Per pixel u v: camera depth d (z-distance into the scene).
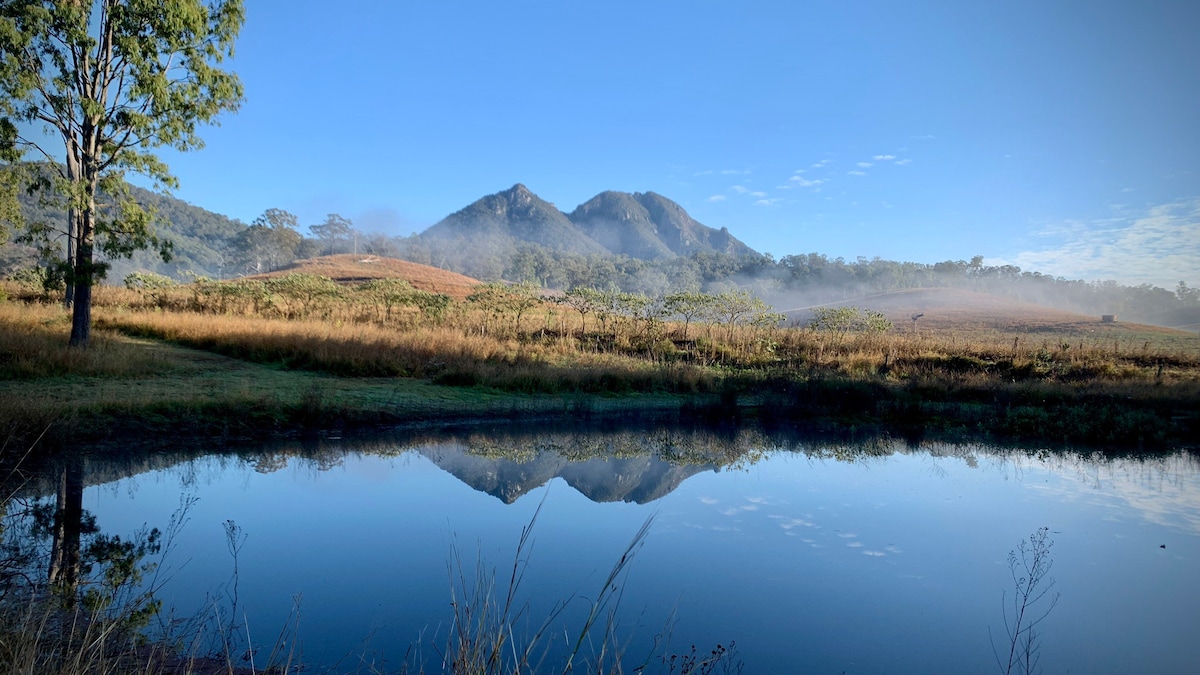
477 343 21.92
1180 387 20.91
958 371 25.30
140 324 24.02
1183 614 5.58
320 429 12.67
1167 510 8.89
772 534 7.50
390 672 3.97
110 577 5.45
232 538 6.64
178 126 16.98
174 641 4.30
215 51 17.81
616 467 11.01
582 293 29.75
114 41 17.08
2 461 8.52
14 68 15.38
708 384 19.72
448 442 12.50
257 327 23.59
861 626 5.17
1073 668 4.58
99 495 8.00
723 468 11.23
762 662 4.51
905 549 7.07
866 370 24.36
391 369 18.16
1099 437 14.96
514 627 4.85
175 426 11.20
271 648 4.30
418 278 75.69
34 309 24.34
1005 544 7.30
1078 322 64.00
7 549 6.02
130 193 17.36
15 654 3.27
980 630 5.20
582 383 18.67
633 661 4.42
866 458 12.49
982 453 13.34
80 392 12.38
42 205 16.47
